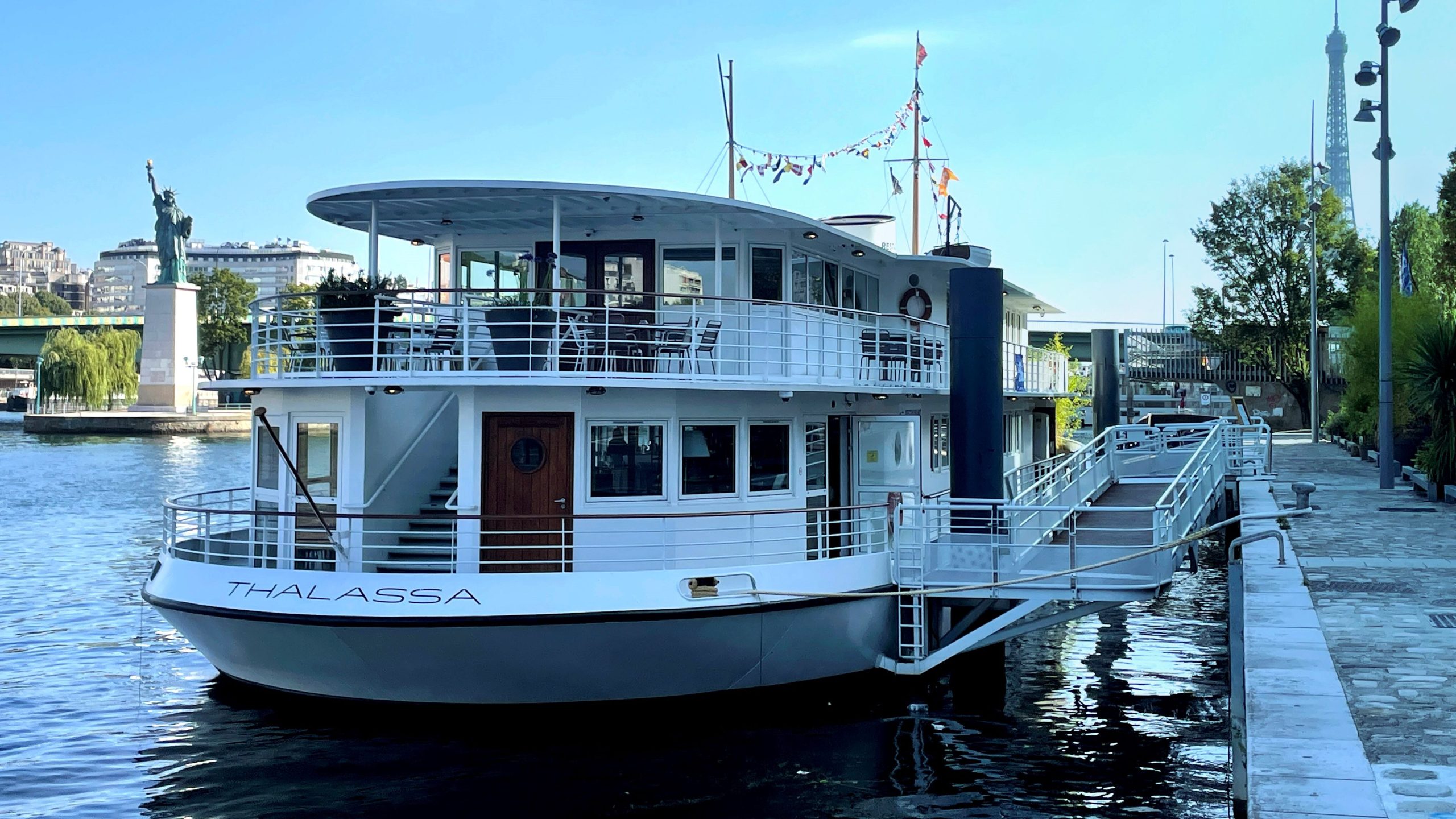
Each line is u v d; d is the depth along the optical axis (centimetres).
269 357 1580
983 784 1282
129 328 11938
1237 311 6300
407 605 1304
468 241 1777
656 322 1697
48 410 10312
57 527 3894
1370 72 2598
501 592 1310
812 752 1367
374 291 1498
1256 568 1461
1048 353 3094
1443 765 707
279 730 1418
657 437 1516
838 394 1803
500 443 1478
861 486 1848
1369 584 1344
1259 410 6788
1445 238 5097
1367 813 630
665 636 1355
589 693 1390
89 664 1880
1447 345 2312
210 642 1438
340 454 1492
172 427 9638
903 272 2222
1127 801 1238
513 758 1323
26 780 1302
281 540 1548
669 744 1379
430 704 1396
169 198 10156
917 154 3056
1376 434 3547
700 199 1505
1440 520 1975
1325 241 6147
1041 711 1562
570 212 1593
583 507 1477
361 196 1504
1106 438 2492
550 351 1499
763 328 1717
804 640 1473
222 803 1221
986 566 1565
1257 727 778
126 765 1343
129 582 2791
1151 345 7175
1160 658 1889
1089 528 1498
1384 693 870
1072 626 2156
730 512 1374
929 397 2144
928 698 1591
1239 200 6212
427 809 1197
